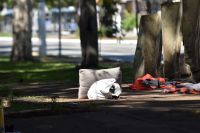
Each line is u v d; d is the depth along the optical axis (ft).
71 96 46.70
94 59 75.46
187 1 50.16
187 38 50.24
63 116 35.19
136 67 53.88
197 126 29.99
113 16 112.98
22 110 37.01
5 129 28.50
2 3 276.82
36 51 144.97
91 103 39.73
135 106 37.40
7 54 138.82
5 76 75.36
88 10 74.90
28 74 77.15
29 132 30.86
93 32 75.25
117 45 150.92
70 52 137.18
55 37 228.43
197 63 49.47
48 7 253.44
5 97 47.57
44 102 41.73
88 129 30.81
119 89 43.04
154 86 49.29
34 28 278.46
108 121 32.42
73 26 256.73
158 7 118.93
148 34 53.57
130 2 189.06
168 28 53.52
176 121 31.45
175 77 53.01
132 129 29.89
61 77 70.54
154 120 31.99
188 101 39.40
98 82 43.29
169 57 53.47
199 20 49.57
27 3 103.81
